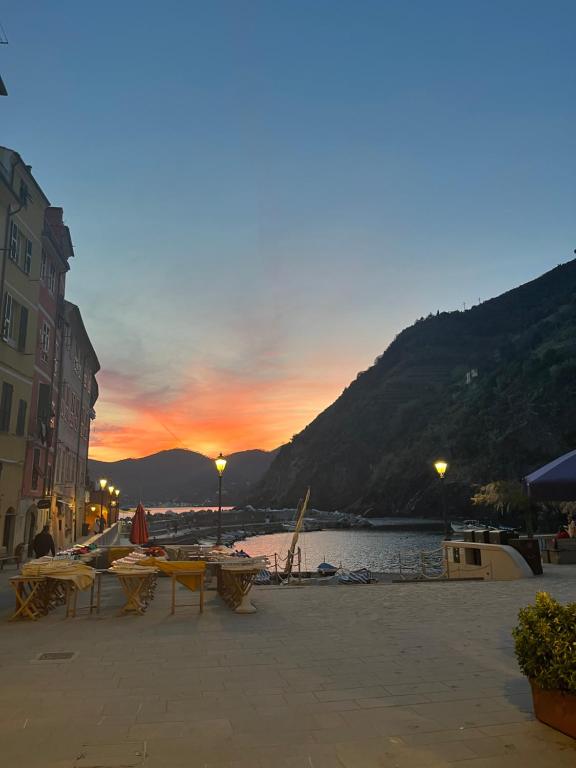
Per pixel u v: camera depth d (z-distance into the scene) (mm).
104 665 6543
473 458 152875
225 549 15297
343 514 181750
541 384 143000
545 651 4531
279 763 3975
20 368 25047
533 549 14984
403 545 95688
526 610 4871
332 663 6570
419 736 4434
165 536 90938
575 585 12758
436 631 8273
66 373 37312
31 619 9438
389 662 6598
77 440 43219
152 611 10273
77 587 9500
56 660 6773
